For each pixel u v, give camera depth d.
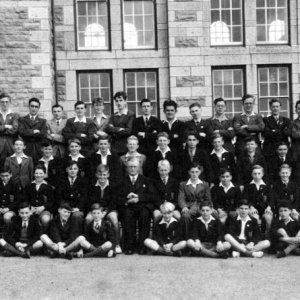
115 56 15.01
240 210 10.13
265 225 10.48
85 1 15.05
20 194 10.73
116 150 11.80
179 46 14.88
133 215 10.40
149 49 15.09
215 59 14.93
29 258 9.88
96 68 14.98
